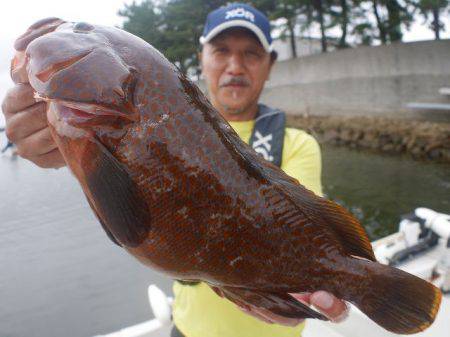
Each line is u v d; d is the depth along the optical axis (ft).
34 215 10.63
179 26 27.63
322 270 1.35
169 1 28.43
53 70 1.13
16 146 1.36
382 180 13.96
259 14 2.66
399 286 1.30
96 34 1.20
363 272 1.34
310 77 23.39
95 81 1.13
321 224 1.36
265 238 1.30
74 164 1.24
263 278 1.32
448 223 3.78
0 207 11.27
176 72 1.27
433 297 1.26
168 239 1.24
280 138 2.43
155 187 1.21
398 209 11.18
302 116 24.16
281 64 25.32
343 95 21.49
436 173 14.23
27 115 1.29
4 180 13.73
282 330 2.27
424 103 17.61
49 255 8.85
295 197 1.35
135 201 1.20
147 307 6.94
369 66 19.85
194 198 1.24
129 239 1.20
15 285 7.91
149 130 1.20
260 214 1.29
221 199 1.25
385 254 3.85
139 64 1.21
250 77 2.59
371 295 1.33
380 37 21.72
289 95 25.17
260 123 2.50
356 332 3.25
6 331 6.61
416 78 17.84
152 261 1.26
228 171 1.26
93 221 10.43
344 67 21.16
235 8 2.61
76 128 1.20
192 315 2.30
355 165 16.39
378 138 18.44
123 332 3.34
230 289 1.35
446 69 16.76
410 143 16.92
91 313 6.86
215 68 2.62
